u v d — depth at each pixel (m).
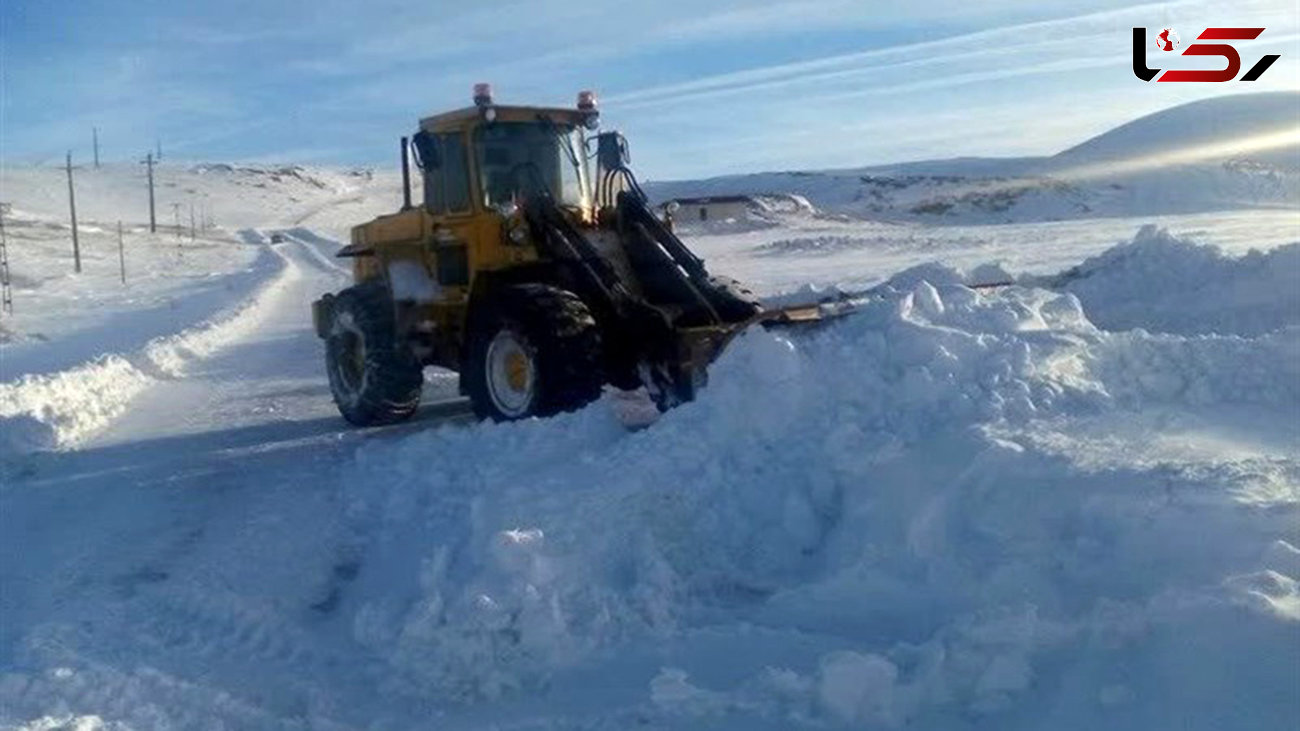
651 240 11.58
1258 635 4.44
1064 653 4.88
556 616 6.02
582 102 12.20
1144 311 13.66
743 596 6.57
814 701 5.02
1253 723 4.16
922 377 7.57
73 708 5.73
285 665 6.36
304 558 8.09
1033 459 6.43
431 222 12.25
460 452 9.29
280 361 21.03
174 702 5.80
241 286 46.62
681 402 10.34
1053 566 5.68
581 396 10.44
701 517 7.08
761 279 30.50
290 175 185.88
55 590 7.71
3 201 127.81
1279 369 8.12
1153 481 6.03
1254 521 5.46
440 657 5.96
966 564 5.95
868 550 6.32
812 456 7.25
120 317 36.53
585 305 10.84
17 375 21.41
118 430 14.13
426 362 12.59
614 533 6.76
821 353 8.17
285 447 12.15
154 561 8.25
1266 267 13.62
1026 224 62.47
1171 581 5.23
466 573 6.51
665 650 5.89
